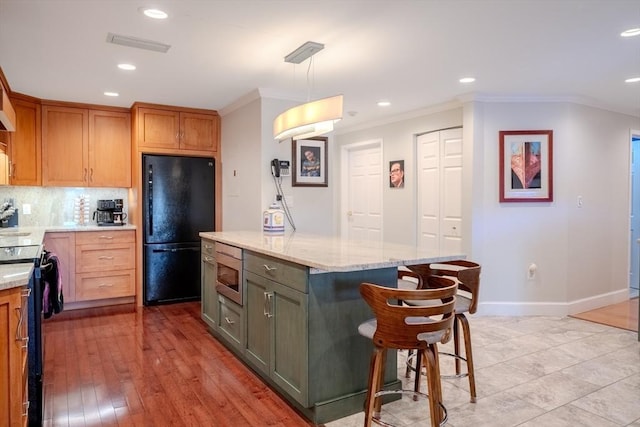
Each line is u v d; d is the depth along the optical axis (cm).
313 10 241
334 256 238
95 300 479
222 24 262
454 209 470
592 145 466
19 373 180
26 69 351
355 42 290
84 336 376
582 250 461
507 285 446
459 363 284
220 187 521
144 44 294
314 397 230
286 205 434
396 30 270
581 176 457
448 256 242
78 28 267
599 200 477
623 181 507
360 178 606
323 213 458
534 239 445
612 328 403
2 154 392
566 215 445
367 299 200
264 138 419
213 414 242
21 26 263
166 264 489
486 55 316
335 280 236
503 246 444
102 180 489
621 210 506
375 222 580
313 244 298
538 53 312
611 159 490
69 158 471
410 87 405
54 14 247
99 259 468
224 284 342
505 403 253
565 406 250
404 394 262
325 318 233
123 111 499
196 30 270
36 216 480
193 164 503
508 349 345
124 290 480
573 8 238
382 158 559
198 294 509
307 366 229
